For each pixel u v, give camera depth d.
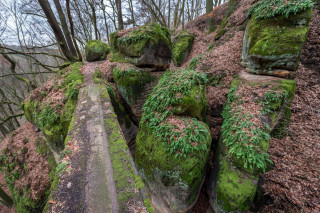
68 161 2.88
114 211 2.05
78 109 4.76
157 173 3.92
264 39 5.00
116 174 2.63
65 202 2.17
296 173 3.76
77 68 8.55
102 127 3.92
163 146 3.91
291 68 4.68
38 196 5.35
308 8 4.43
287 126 4.58
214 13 12.72
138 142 4.91
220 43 8.76
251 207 3.84
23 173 6.71
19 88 15.64
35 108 7.56
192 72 5.00
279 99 4.26
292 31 4.60
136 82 6.92
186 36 12.18
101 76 7.71
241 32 7.91
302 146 4.18
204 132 4.03
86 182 2.47
